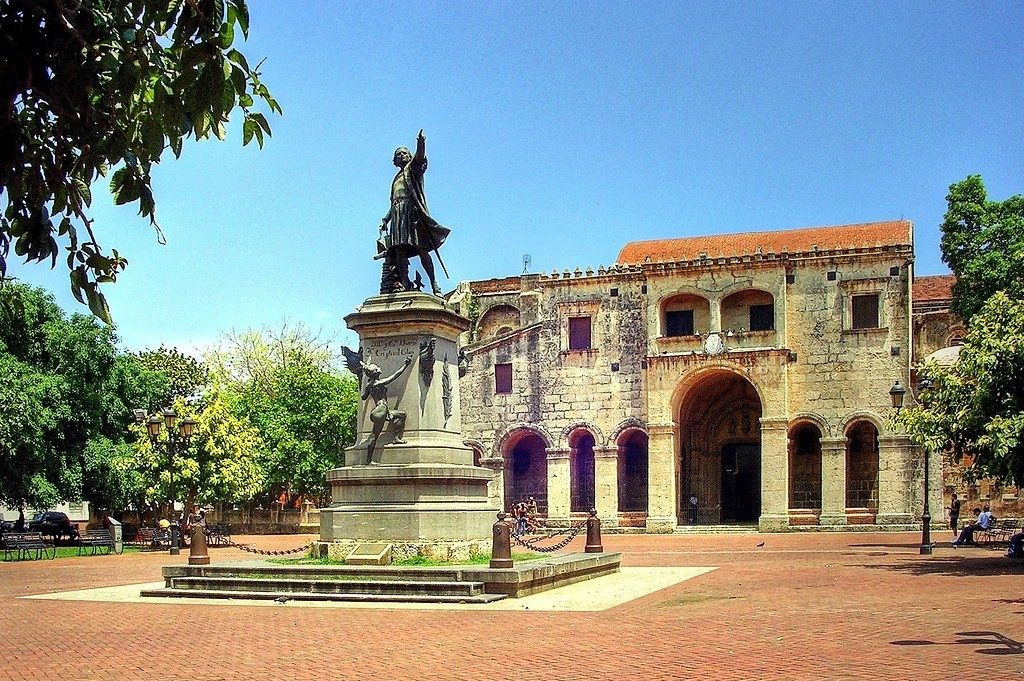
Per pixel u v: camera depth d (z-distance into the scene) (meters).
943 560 32.69
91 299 7.44
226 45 6.40
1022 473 27.81
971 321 30.16
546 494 62.44
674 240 69.00
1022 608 18.61
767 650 14.38
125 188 7.00
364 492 24.48
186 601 22.02
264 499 64.31
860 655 13.76
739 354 57.97
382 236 26.42
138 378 53.75
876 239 63.66
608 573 27.97
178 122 6.63
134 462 49.84
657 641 15.45
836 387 57.16
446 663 13.82
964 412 28.94
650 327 59.81
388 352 25.20
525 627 17.20
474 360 63.00
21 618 19.72
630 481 62.06
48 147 7.16
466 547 23.89
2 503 49.59
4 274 7.15
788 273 58.59
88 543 44.25
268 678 12.98
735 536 54.00
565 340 61.59
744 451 63.28
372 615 19.00
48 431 47.59
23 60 6.50
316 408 65.44
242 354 77.31
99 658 14.70
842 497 56.50
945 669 12.59
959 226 52.31
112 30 6.71
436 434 24.81
